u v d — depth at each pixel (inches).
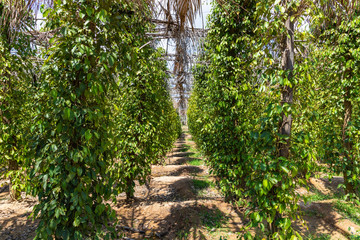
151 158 199.0
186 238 137.1
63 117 69.3
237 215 167.6
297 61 85.9
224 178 168.7
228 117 160.9
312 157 78.9
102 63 79.6
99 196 80.7
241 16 154.8
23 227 143.9
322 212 164.4
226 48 160.4
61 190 73.5
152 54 160.2
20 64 161.0
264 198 81.1
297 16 81.4
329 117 179.9
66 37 75.9
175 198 205.2
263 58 87.8
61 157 71.8
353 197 171.0
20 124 167.2
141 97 185.3
